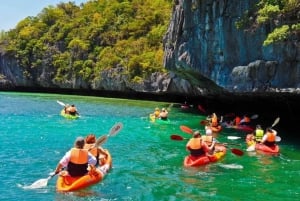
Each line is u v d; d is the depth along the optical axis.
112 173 12.40
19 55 71.75
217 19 20.95
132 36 58.91
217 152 14.75
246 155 15.70
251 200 10.21
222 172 12.89
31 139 18.55
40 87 72.06
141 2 66.06
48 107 35.56
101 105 39.62
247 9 18.97
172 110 36.34
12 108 34.16
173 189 10.95
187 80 32.06
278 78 17.92
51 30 72.06
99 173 11.36
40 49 70.00
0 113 29.81
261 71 18.58
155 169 13.07
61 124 24.12
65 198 9.91
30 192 10.34
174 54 27.52
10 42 75.25
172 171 12.87
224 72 21.09
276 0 17.03
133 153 15.72
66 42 68.12
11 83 74.38
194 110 36.72
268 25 17.94
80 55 63.22
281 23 17.25
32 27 74.31
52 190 10.48
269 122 28.92
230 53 20.41
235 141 19.31
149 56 46.97
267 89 18.45
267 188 11.25
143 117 28.78
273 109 31.11
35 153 15.33
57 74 66.06
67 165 10.71
